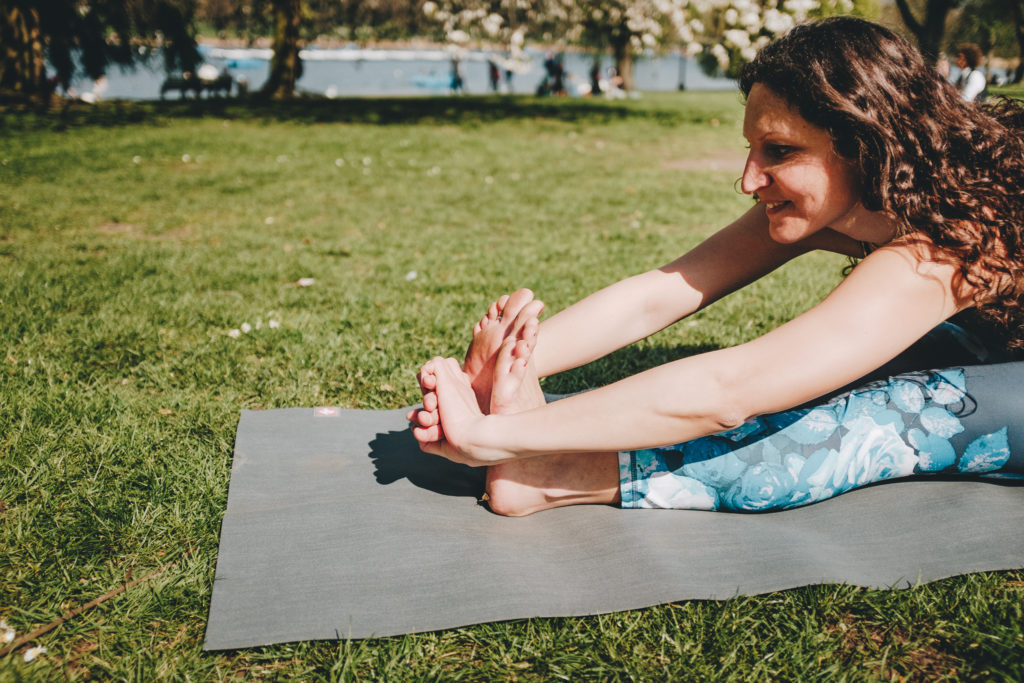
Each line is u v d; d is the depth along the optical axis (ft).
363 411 8.83
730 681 5.05
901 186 4.87
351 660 5.08
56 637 5.37
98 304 13.25
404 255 18.19
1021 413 6.10
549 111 64.03
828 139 4.81
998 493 6.58
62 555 6.20
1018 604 5.50
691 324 12.75
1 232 19.81
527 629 5.42
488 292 14.89
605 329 6.65
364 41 95.35
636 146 43.75
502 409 5.78
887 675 5.09
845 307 4.98
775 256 6.61
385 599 5.55
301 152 38.09
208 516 6.74
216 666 5.12
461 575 5.77
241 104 65.05
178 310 13.05
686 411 5.12
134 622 5.51
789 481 6.18
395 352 11.28
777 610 5.57
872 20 5.09
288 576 5.77
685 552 5.97
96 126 46.47
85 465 7.57
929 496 6.56
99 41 54.85
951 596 5.66
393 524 6.39
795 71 4.74
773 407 5.05
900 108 4.78
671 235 21.36
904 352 6.97
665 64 209.87
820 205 5.05
